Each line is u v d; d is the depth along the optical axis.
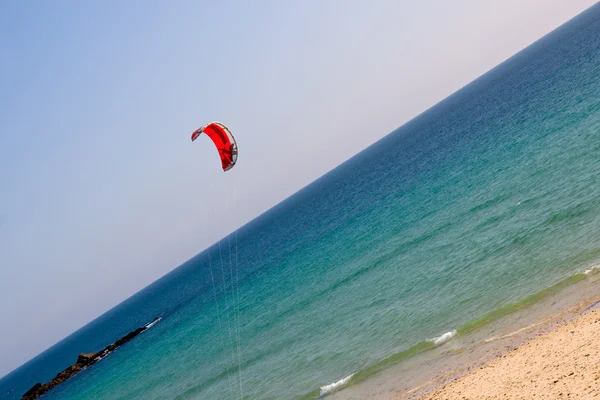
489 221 30.62
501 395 12.23
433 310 22.06
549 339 14.32
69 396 53.22
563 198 27.00
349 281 35.41
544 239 23.02
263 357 28.73
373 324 24.30
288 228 125.94
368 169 174.75
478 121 107.38
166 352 48.28
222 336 41.09
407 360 18.39
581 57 112.19
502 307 18.64
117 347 75.12
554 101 68.19
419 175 74.62
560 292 17.42
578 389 10.82
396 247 37.34
